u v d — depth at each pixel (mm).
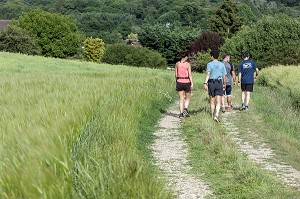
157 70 52875
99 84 17656
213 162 8844
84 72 40438
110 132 9242
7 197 4723
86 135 8086
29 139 6172
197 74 51375
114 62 83125
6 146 6133
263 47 63438
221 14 99062
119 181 5590
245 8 136125
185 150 10180
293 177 8039
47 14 96625
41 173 5059
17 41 79250
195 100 20328
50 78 22422
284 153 9977
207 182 7652
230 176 7871
